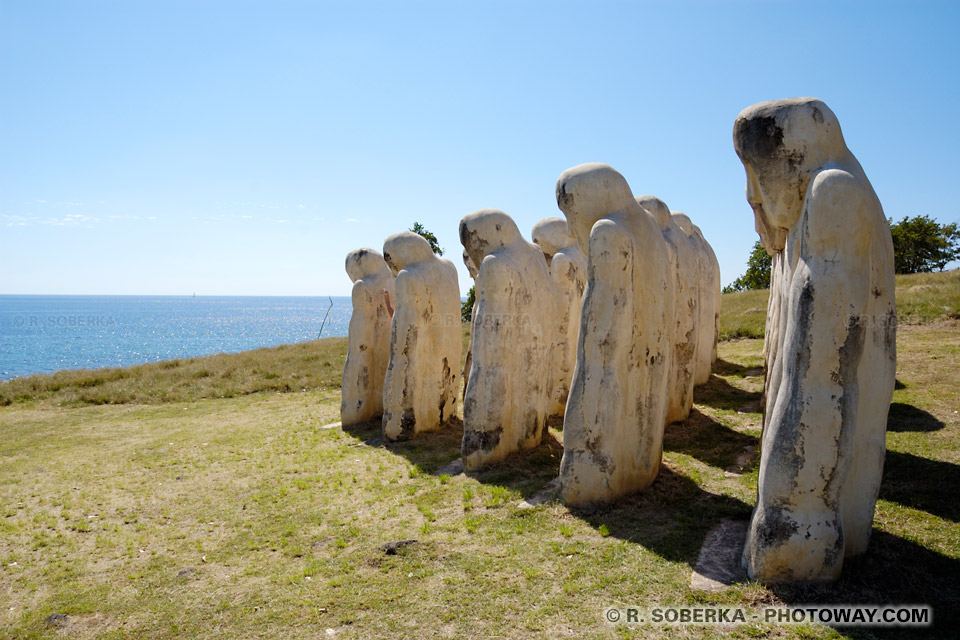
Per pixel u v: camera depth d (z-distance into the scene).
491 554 6.00
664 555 5.61
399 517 7.35
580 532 6.29
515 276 9.12
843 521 5.00
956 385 10.08
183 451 11.09
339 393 16.03
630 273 6.73
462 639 4.69
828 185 4.69
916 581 4.82
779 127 5.13
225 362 20.80
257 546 6.84
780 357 5.39
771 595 4.75
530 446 9.48
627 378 6.82
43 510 8.34
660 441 7.50
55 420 14.58
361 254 12.71
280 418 13.61
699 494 7.00
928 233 33.69
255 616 5.32
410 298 10.80
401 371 10.78
